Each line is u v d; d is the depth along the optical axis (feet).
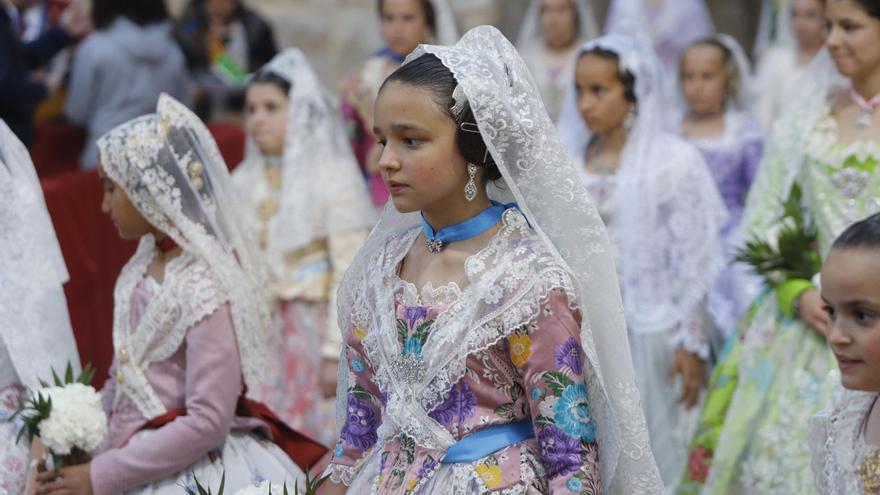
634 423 14.52
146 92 36.24
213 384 18.20
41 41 33.60
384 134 14.33
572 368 13.96
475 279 14.19
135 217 18.80
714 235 25.21
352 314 15.28
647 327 24.90
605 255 14.48
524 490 14.06
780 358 21.02
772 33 46.60
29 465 18.08
